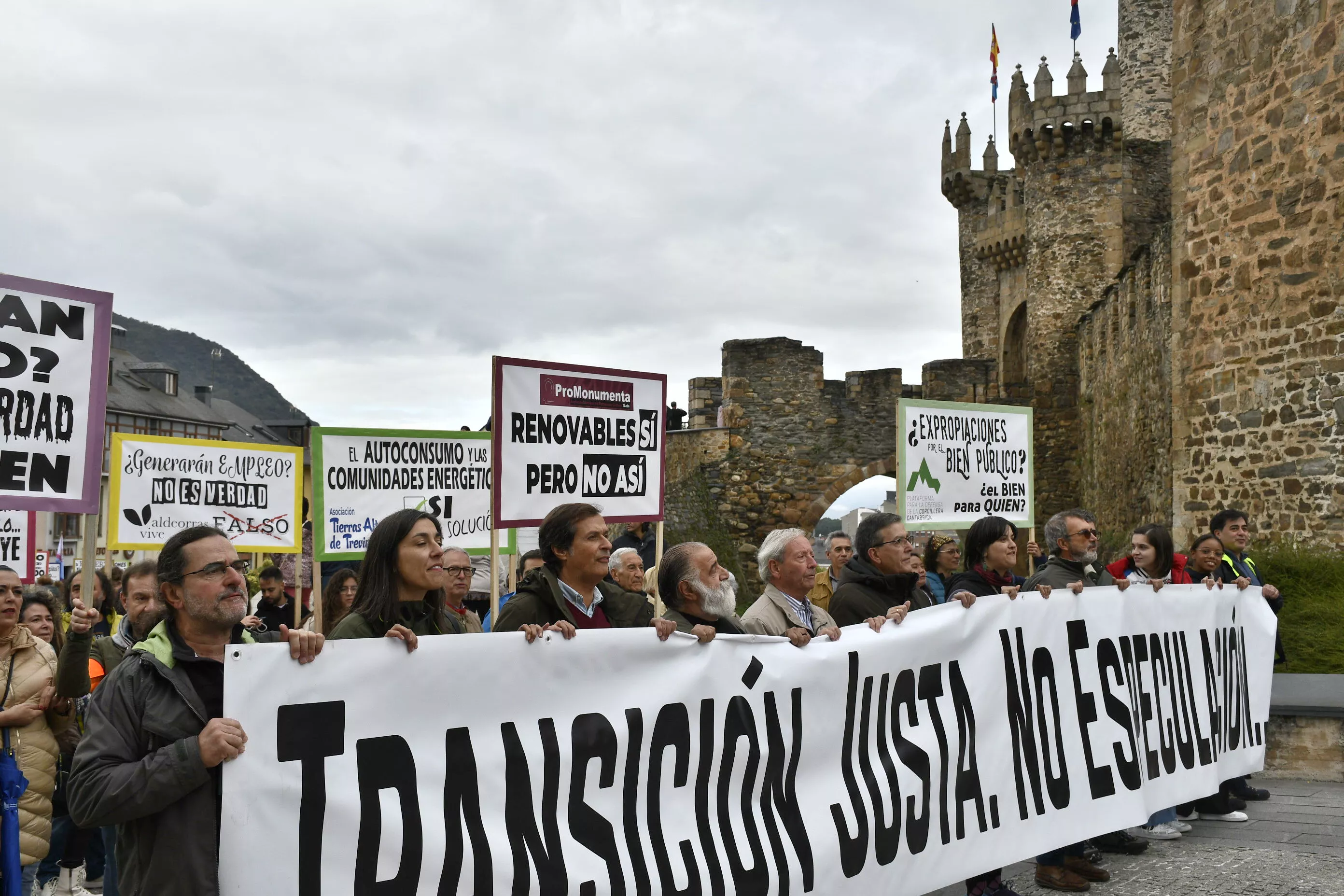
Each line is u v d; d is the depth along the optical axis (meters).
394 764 3.55
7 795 5.10
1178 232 12.98
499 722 3.81
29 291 5.06
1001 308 42.75
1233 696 6.96
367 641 3.53
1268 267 11.55
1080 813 5.70
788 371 31.41
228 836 3.21
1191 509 12.71
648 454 7.17
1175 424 13.04
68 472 5.14
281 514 10.80
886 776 4.88
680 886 4.12
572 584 4.95
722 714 4.39
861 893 4.69
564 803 3.92
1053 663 5.75
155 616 5.87
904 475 8.30
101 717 3.23
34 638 5.62
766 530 31.30
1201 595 6.79
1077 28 35.59
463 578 6.50
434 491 9.55
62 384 5.14
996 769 5.33
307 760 3.38
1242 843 6.38
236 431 68.44
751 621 5.17
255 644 3.35
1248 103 11.82
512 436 6.59
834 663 4.78
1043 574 6.31
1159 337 20.25
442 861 3.60
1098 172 33.34
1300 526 11.08
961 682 5.28
